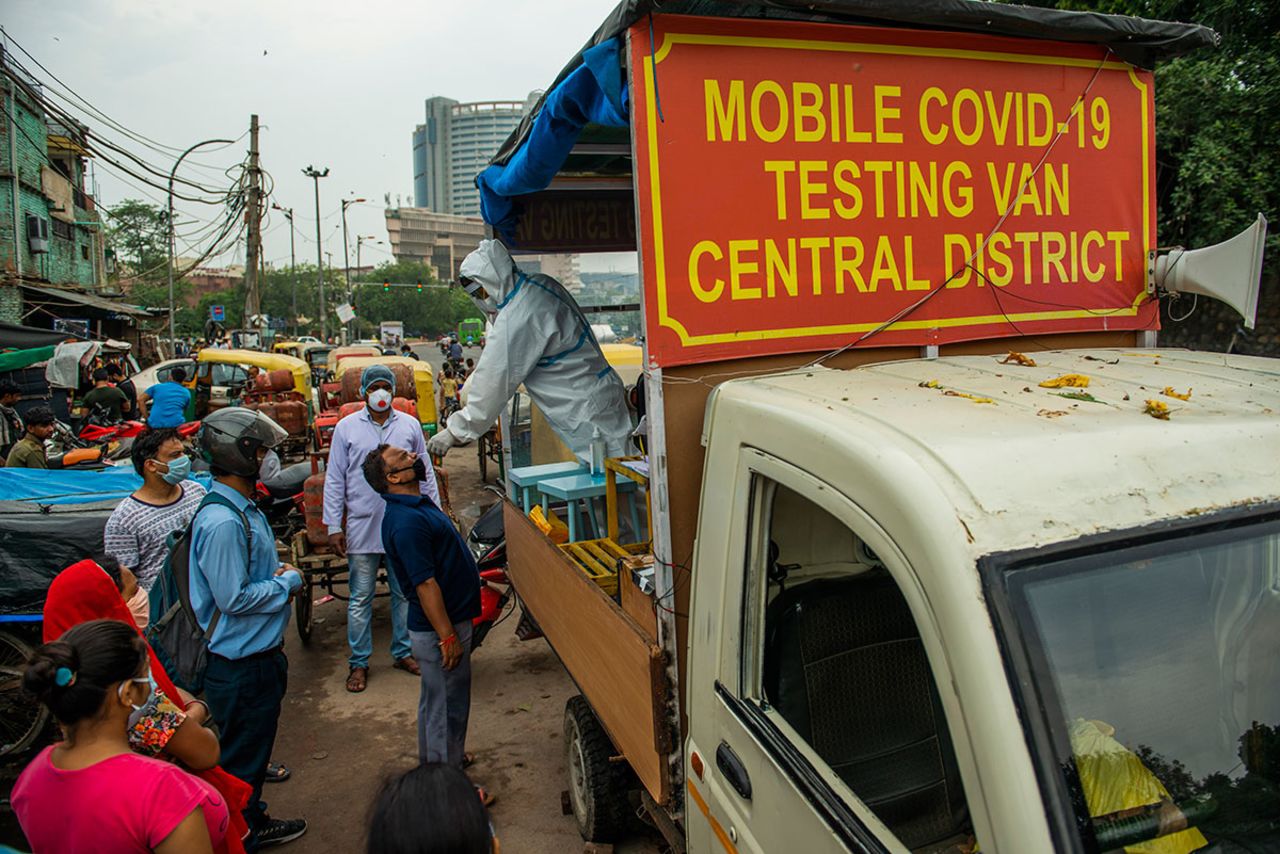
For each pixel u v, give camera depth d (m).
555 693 5.58
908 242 2.88
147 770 2.09
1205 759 1.52
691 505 2.62
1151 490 1.63
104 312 25.38
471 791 1.66
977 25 2.83
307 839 4.08
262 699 3.62
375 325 93.19
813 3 2.54
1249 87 8.15
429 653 4.02
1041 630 1.44
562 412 4.81
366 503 5.58
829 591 2.27
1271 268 8.44
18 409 14.59
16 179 21.00
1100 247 3.21
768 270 2.69
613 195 5.71
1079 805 1.34
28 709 4.48
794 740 1.98
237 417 3.57
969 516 1.51
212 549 3.41
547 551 3.99
